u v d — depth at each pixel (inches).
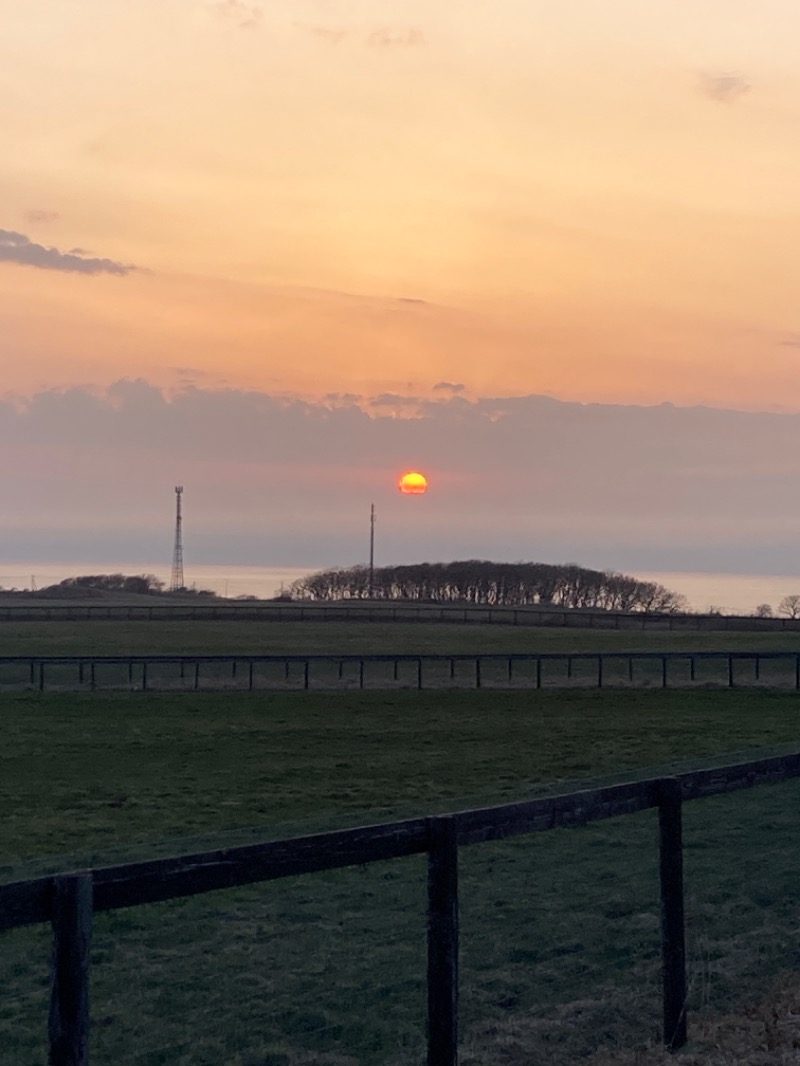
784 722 1359.5
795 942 367.2
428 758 1103.0
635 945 390.6
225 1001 351.3
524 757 1106.7
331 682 1786.4
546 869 522.3
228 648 2340.1
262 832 655.8
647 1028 290.5
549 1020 302.5
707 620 3063.5
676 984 274.2
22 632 2714.1
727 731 1283.2
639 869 515.8
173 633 2714.1
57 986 178.1
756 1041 272.2
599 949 386.9
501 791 855.7
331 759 1099.3
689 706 1518.2
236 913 464.1
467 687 1726.1
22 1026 345.1
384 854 221.1
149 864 189.9
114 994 359.9
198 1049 309.3
